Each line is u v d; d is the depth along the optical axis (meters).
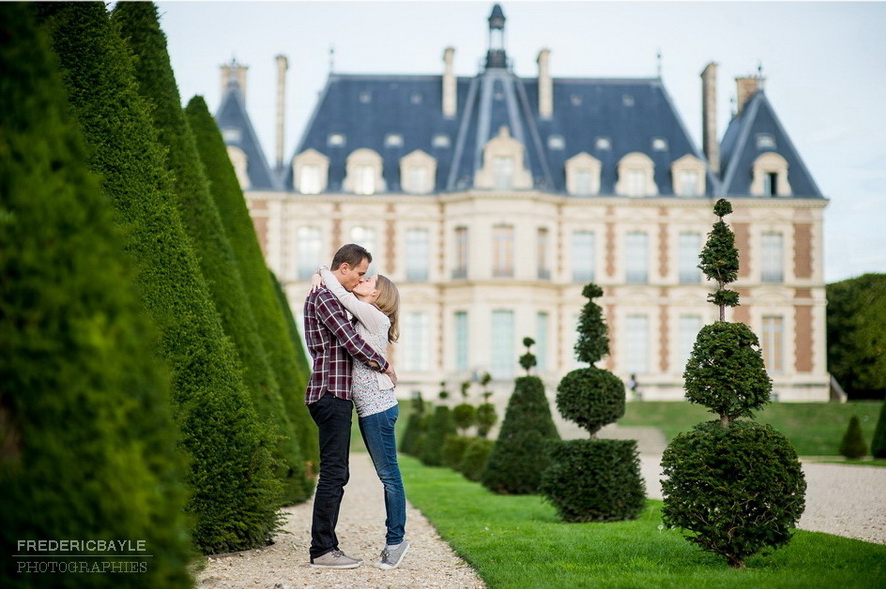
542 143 46.88
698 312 45.59
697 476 7.45
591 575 6.98
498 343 43.78
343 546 8.88
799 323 45.38
